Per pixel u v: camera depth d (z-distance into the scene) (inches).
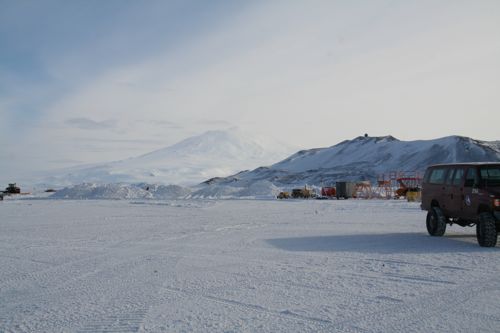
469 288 296.8
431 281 317.7
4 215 1075.3
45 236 617.6
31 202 1950.1
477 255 419.8
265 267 375.6
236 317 242.5
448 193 544.1
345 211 1111.6
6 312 259.0
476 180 496.4
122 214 1069.8
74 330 225.8
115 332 222.1
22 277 352.5
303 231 648.4
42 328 229.5
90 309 261.0
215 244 517.7
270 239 557.6
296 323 231.3
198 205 1503.4
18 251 483.2
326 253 443.2
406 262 388.5
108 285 320.2
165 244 524.1
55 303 275.6
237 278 335.6
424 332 215.5
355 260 402.0
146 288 309.0
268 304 265.7
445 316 239.3
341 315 243.1
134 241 554.6
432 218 575.5
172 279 335.6
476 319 233.8
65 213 1131.9
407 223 760.3
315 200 2014.0
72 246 516.7
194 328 225.8
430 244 499.5
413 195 1731.1
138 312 253.4
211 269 370.6
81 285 321.7
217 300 276.1
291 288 303.1
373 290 295.0
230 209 1252.5
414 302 265.9
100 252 470.0
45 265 401.1
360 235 591.8
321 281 322.0
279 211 1139.9
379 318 237.3
